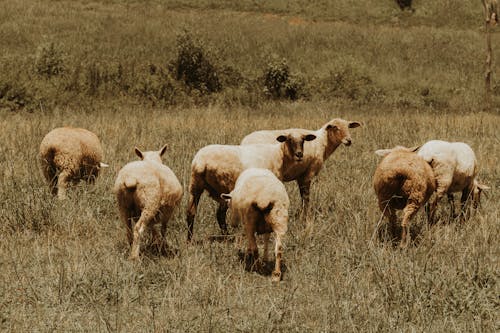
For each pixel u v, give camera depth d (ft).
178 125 66.59
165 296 26.50
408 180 32.89
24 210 35.29
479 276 28.58
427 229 34.19
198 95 99.30
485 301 26.50
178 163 45.11
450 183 36.86
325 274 29.60
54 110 79.20
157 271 29.22
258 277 30.09
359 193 40.88
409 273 28.71
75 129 39.37
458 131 67.51
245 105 97.35
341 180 45.32
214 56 107.55
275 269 29.22
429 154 36.83
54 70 100.12
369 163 51.55
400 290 27.37
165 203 31.19
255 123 71.00
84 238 33.99
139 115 78.13
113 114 80.07
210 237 35.70
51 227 34.40
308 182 40.22
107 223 35.60
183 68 103.40
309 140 37.32
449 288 27.37
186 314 25.49
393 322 24.91
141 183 29.86
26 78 90.43
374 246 31.78
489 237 34.12
